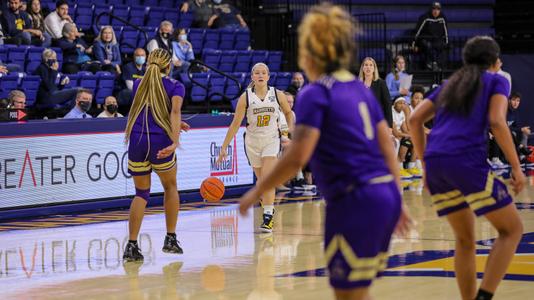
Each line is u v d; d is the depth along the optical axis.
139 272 8.05
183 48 18.44
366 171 4.30
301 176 16.47
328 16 4.36
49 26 17.08
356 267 4.25
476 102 5.77
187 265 8.37
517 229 5.82
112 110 14.60
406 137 17.97
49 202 12.84
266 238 10.11
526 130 21.81
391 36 24.23
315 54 4.36
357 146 4.30
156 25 19.69
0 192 12.28
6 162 12.35
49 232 10.98
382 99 12.12
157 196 14.37
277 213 12.62
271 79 19.31
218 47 20.30
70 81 15.66
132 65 16.62
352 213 4.26
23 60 15.87
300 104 4.31
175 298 6.80
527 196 14.27
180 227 11.27
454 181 5.79
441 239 9.61
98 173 13.45
